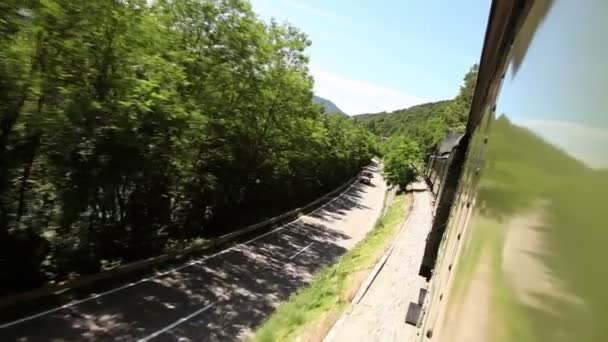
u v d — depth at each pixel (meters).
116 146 13.27
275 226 31.34
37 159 12.46
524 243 1.10
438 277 4.16
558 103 1.07
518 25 2.63
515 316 0.99
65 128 11.45
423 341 3.33
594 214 0.71
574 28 1.06
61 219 12.97
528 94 1.52
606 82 0.75
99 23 12.21
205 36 20.45
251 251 23.91
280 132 29.61
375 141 132.25
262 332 10.00
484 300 1.37
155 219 19.30
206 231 25.77
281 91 27.97
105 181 13.83
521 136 1.49
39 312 11.91
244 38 21.45
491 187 2.00
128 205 17.67
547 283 0.85
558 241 0.85
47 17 10.90
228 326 14.48
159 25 15.55
